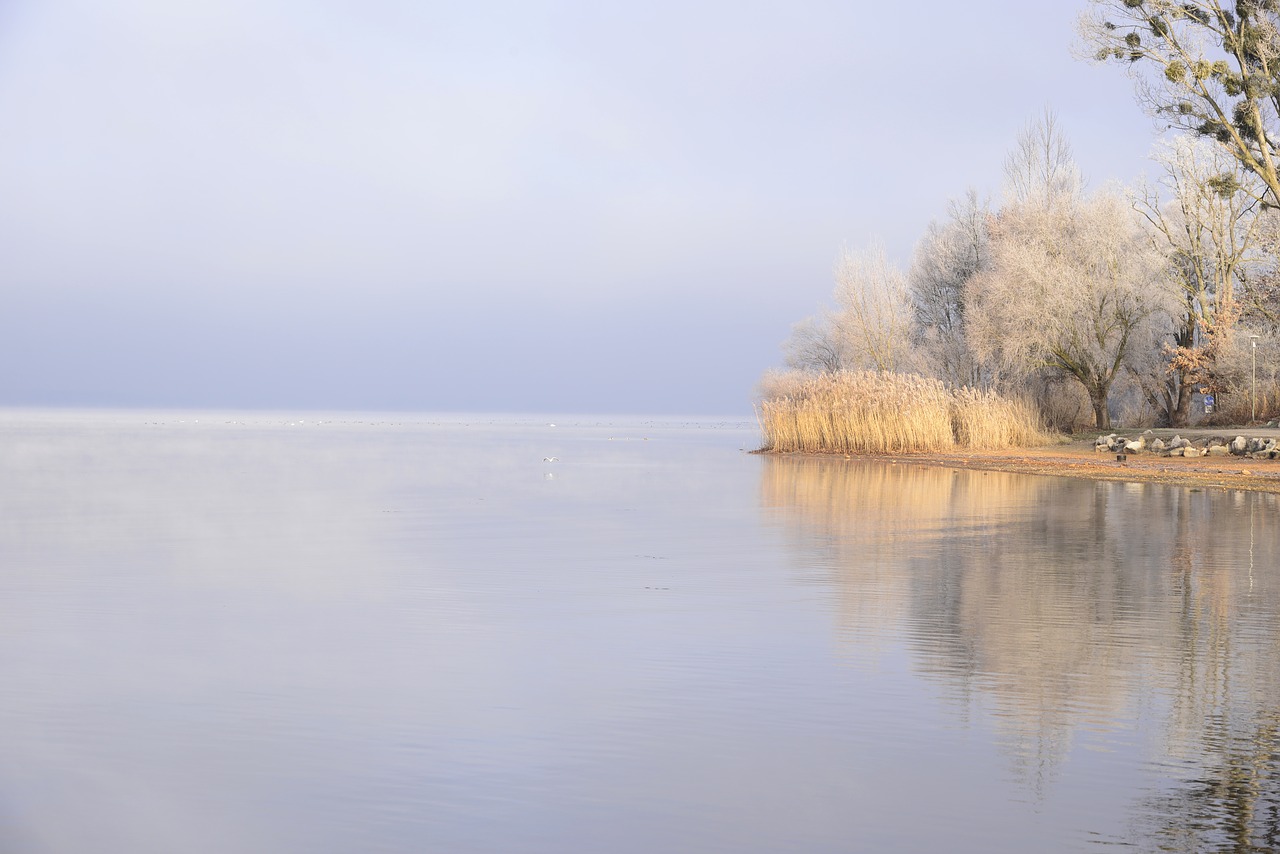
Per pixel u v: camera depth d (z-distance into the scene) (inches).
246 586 520.7
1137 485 1157.1
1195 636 396.2
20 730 289.6
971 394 1900.8
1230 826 222.4
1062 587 504.7
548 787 247.3
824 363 2544.3
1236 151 1374.3
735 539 707.4
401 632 411.8
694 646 384.8
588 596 486.3
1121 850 211.5
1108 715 297.3
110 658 370.0
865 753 267.7
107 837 222.1
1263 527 755.4
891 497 1034.1
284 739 281.9
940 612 444.8
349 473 1485.0
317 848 216.7
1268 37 1290.6
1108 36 1338.6
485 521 837.2
